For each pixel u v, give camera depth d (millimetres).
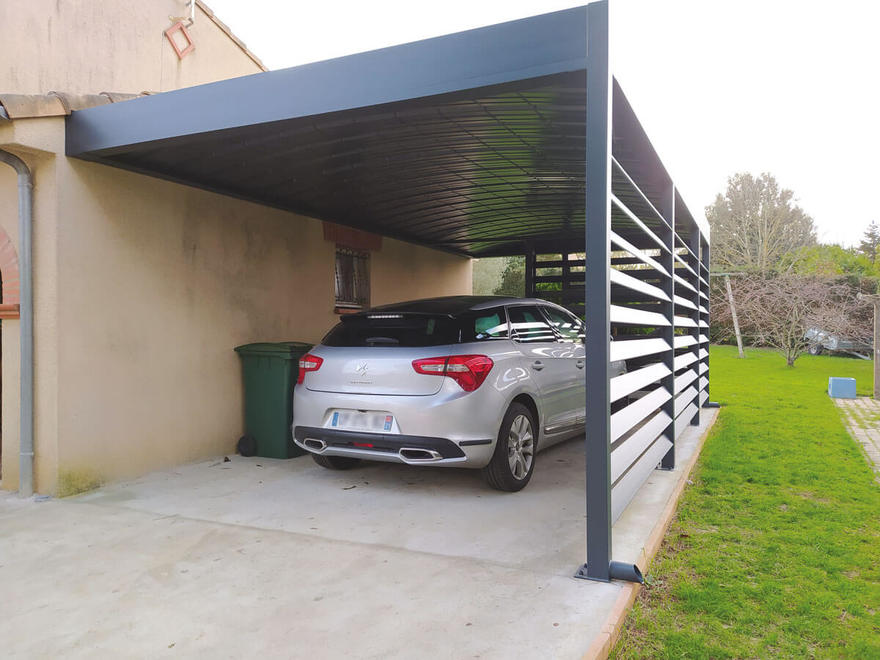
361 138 4930
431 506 4668
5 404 4973
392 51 3631
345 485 5254
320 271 7785
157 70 8867
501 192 7160
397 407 4629
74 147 4723
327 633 2736
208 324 6113
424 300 5770
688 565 3742
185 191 5863
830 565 3709
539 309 6051
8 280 4895
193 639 2697
